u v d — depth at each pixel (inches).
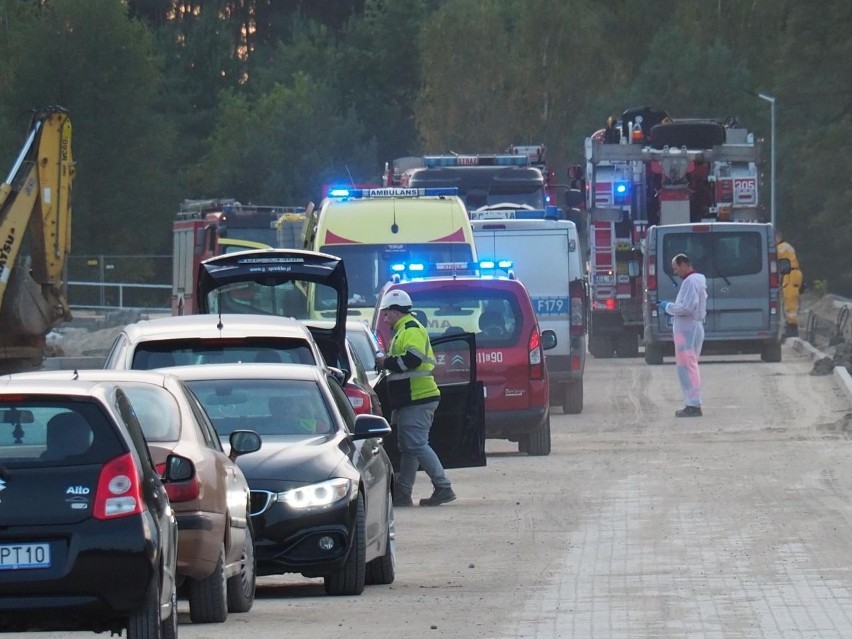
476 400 2314.2
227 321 1841.8
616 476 2481.5
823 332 6368.1
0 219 4653.1
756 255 4559.5
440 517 2116.1
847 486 2284.7
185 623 1360.7
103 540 1079.0
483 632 1309.1
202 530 1277.1
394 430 2290.8
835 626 1314.0
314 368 1697.8
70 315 4803.2
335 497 1507.1
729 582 1549.0
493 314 2787.9
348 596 1539.1
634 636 1282.0
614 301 5128.0
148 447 1245.1
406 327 2241.6
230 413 1610.5
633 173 5132.9
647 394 3843.5
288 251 2288.4
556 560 1723.7
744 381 4050.2
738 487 2297.0
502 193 5004.9
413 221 3393.2
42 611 1077.1
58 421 1106.1
